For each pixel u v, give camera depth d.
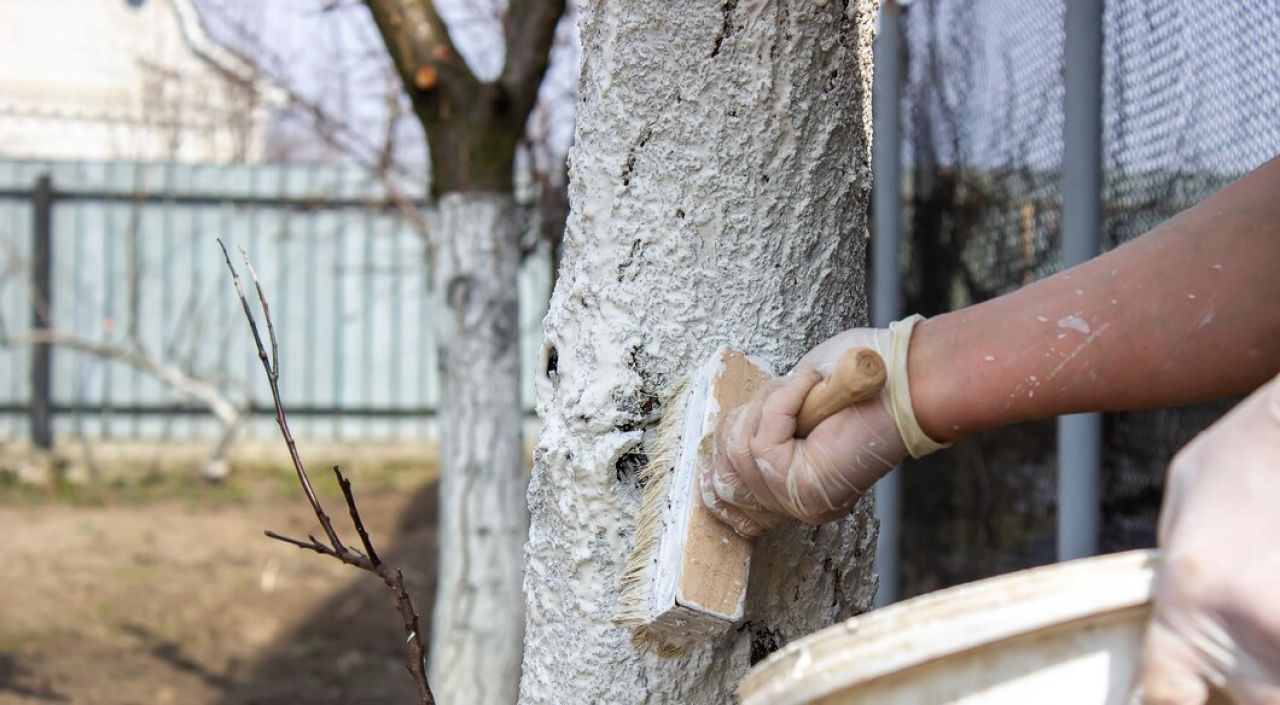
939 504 4.23
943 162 4.21
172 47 14.18
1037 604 0.84
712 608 1.22
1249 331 1.14
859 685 0.88
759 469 1.20
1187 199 2.42
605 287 1.40
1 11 15.67
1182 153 2.45
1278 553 0.75
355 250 10.56
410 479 10.28
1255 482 0.78
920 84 4.50
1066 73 2.73
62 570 7.40
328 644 6.20
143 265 10.50
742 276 1.38
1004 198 3.57
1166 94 2.52
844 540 1.48
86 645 6.01
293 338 10.64
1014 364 1.17
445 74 3.77
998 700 0.86
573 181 1.46
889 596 4.25
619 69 1.39
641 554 1.29
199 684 5.56
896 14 4.46
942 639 0.85
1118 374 1.17
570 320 1.44
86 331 10.55
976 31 3.84
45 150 16.00
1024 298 1.21
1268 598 0.75
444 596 3.96
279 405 1.65
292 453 1.65
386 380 10.73
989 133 3.72
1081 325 1.17
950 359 1.20
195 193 10.48
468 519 3.93
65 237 10.47
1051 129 3.17
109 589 7.02
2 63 15.77
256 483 10.14
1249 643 0.76
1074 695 0.86
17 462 9.89
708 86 1.37
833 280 1.44
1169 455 2.57
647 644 1.30
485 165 3.84
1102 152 2.80
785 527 1.42
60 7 15.83
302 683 5.62
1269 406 0.80
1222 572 0.76
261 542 8.29
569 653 1.42
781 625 1.43
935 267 4.29
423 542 8.31
